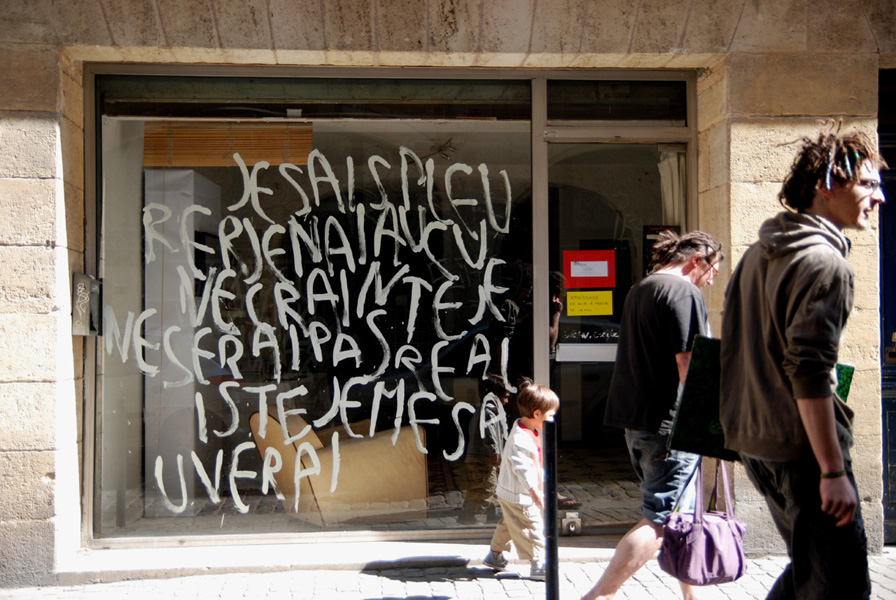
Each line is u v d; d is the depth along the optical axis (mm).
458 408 4898
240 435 4828
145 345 4785
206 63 4715
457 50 4570
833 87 4695
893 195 5082
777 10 4656
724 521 3500
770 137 4660
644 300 3574
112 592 4203
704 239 3736
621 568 3420
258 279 4840
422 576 4398
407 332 4891
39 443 4285
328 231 4863
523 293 4918
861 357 4672
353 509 4859
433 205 4902
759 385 2660
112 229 4766
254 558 4566
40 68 4309
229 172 4828
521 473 4262
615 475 4957
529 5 4590
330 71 4812
